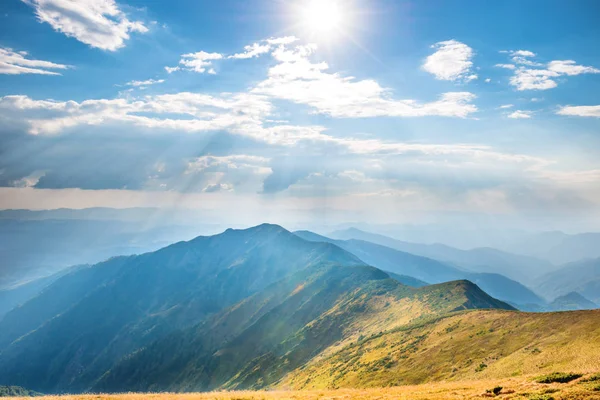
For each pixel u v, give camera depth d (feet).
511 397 111.55
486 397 115.96
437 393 128.67
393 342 325.42
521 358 190.39
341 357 376.07
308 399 132.77
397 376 244.22
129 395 156.46
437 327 309.01
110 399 145.69
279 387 414.41
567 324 207.62
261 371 561.02
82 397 151.53
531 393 111.65
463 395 121.19
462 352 234.99
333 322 595.06
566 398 102.37
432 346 267.39
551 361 171.32
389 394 134.41
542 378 125.39
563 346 183.01
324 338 565.12
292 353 554.46
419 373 234.79
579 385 110.73
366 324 526.98
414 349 280.10
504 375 178.60
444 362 233.55
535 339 207.21
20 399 150.41
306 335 594.65
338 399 131.75
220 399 136.46
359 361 322.14
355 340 467.52
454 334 270.87
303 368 466.70
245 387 534.78
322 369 372.79
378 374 262.47
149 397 148.15
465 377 198.39
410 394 130.52
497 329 247.09
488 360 209.67
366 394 138.72
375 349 334.44
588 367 145.38
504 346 218.18
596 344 168.35
